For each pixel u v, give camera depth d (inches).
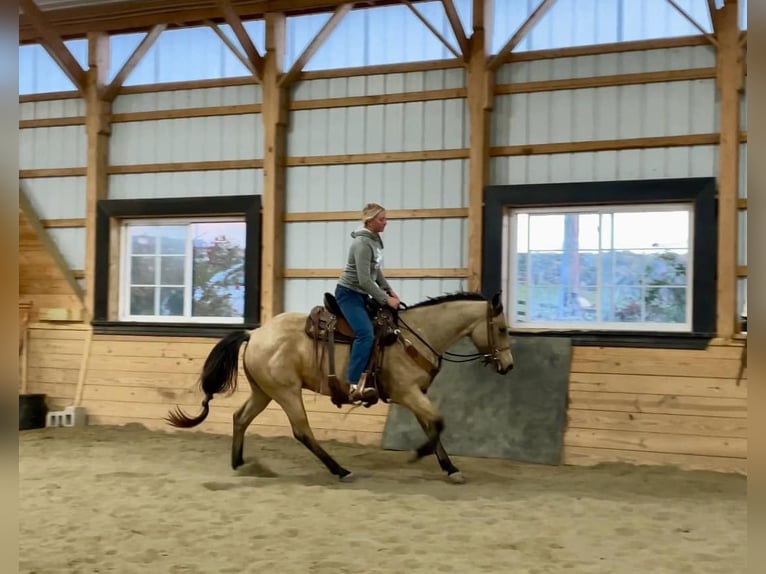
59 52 286.7
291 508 163.5
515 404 231.6
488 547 135.3
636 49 235.8
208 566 125.1
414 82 262.2
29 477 195.2
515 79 250.2
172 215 291.4
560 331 238.8
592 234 242.4
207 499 171.6
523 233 250.2
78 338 297.9
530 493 180.2
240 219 285.4
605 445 218.8
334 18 268.1
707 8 227.8
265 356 193.8
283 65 277.9
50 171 310.2
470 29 255.1
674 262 232.7
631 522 153.4
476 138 247.6
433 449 189.6
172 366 281.0
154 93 296.5
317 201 274.5
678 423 215.6
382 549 133.9
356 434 248.7
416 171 261.6
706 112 228.4
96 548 134.9
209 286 290.0
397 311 191.3
